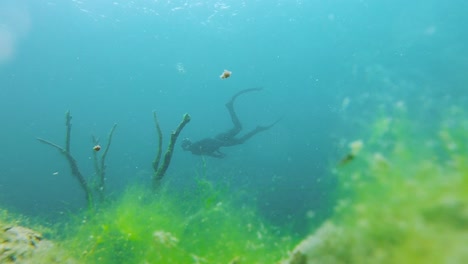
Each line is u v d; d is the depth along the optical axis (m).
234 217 4.18
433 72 3.07
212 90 43.44
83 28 31.62
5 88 36.03
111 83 39.09
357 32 35.59
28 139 37.12
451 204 1.34
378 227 1.52
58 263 3.62
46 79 36.59
